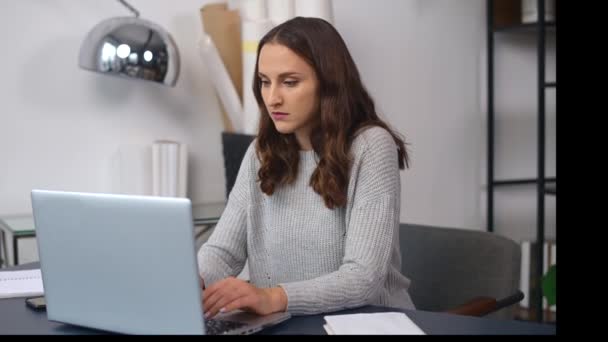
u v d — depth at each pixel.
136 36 2.31
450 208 3.35
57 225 1.16
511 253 1.70
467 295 1.74
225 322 1.17
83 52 2.33
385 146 1.45
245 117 2.48
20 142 2.49
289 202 1.52
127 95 2.63
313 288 1.26
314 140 1.49
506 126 3.42
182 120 2.73
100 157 2.61
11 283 1.47
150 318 1.10
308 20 1.46
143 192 2.56
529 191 3.48
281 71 1.41
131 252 1.09
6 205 2.49
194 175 2.76
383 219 1.39
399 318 1.19
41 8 2.48
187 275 1.06
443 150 3.30
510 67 3.40
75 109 2.56
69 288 1.18
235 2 2.72
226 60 2.56
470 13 3.32
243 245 1.59
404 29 3.15
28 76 2.48
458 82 3.32
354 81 1.49
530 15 3.12
